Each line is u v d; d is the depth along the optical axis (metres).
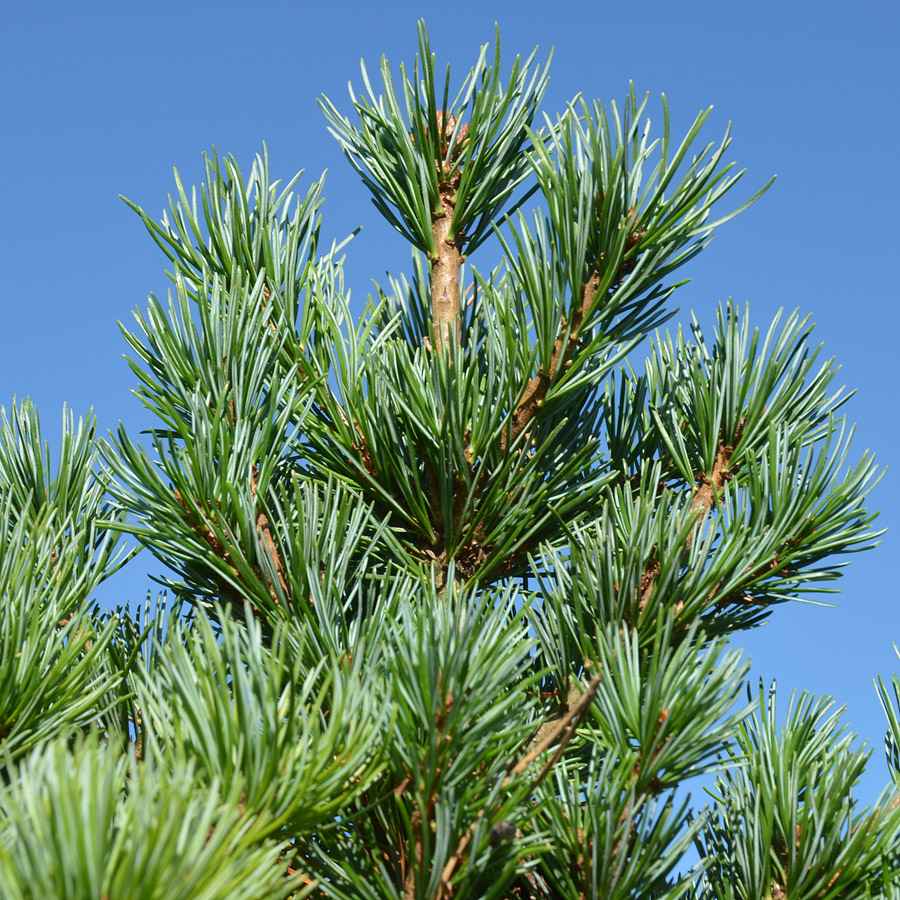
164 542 1.09
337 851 1.03
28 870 0.77
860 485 1.12
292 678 1.03
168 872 0.81
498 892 1.02
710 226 1.11
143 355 1.12
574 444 1.16
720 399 1.14
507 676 1.03
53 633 1.07
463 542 1.12
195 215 1.16
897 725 1.13
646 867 1.04
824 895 1.07
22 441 1.14
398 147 1.18
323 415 1.14
